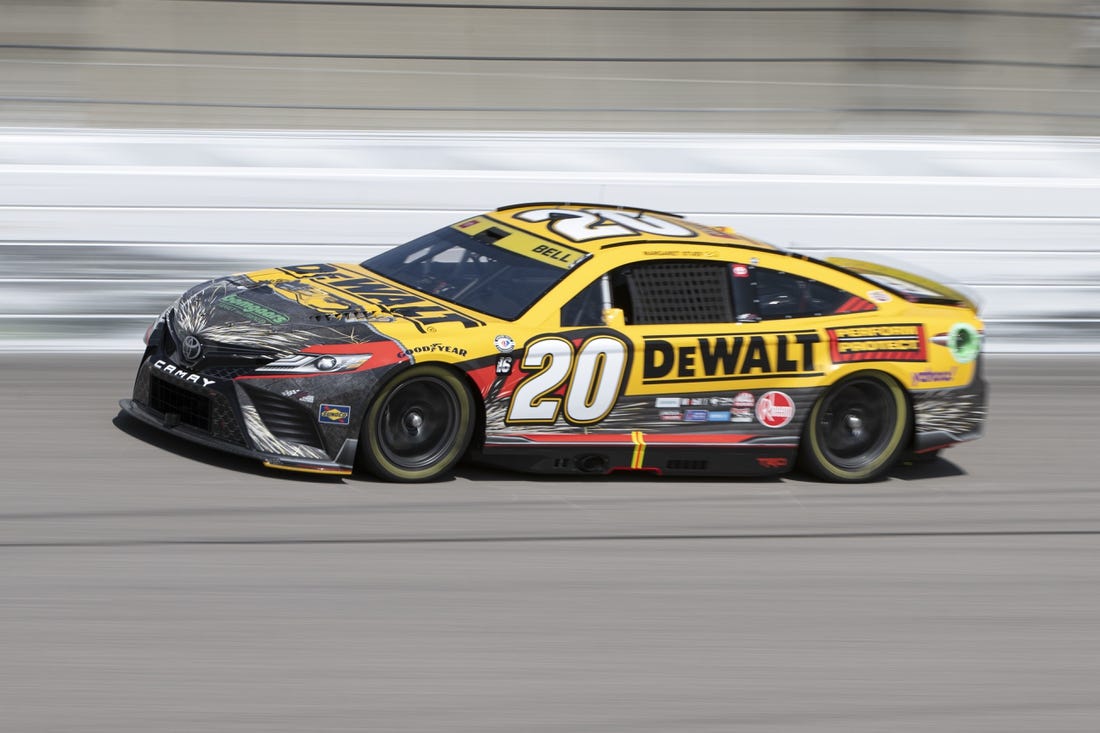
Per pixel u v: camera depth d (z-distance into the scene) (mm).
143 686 13109
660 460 21234
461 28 48094
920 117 48406
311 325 19734
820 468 22312
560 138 44156
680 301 21375
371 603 15562
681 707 13461
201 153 39625
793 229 38438
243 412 19031
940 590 17438
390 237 35500
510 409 20078
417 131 46344
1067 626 16438
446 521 18484
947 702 13984
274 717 12641
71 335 28547
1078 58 49688
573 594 16344
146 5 46031
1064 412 27734
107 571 15906
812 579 17531
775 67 48969
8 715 12328
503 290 21016
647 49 49281
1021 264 37219
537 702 13352
